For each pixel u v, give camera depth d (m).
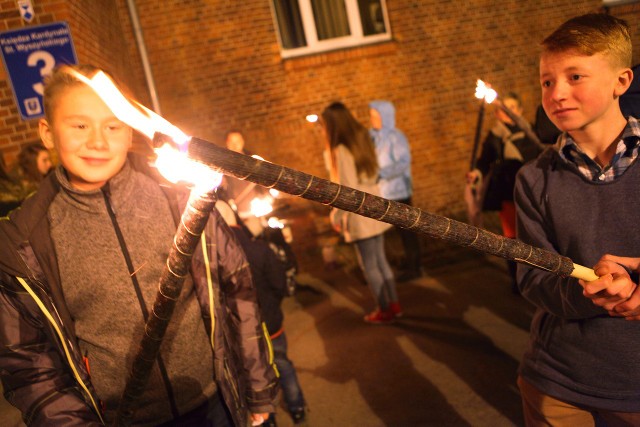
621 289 1.19
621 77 1.42
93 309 1.44
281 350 3.27
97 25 5.05
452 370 3.68
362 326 4.68
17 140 4.20
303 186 0.92
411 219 1.02
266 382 1.65
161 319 1.09
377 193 4.43
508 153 4.40
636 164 1.43
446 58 7.23
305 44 7.00
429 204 7.37
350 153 4.28
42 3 4.09
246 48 6.69
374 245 4.55
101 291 1.43
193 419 1.55
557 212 1.53
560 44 1.39
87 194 1.42
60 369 1.43
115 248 1.44
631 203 1.42
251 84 6.73
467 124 7.39
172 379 1.51
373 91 7.04
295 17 6.95
